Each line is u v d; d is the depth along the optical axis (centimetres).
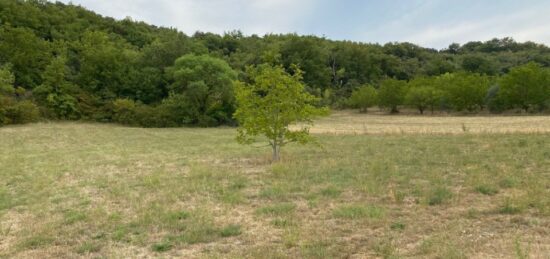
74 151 2170
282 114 1538
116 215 816
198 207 873
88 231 730
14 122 3903
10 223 812
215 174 1295
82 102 4512
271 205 870
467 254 539
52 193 1086
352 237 638
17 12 6222
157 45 5453
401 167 1279
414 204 829
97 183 1214
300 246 605
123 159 1797
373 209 781
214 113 4409
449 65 9256
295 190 1016
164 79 5172
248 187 1084
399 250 569
